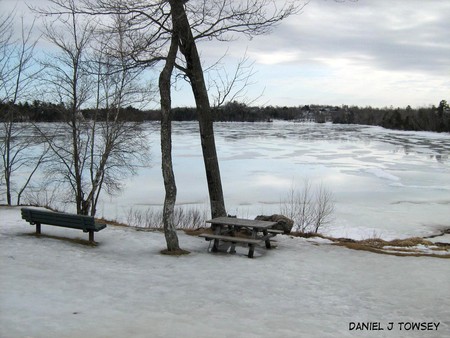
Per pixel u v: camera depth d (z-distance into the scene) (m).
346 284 7.52
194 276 7.52
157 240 10.42
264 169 37.94
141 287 6.68
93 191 19.25
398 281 7.77
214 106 11.12
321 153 53.84
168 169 9.18
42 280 6.49
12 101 20.23
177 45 9.37
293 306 6.27
